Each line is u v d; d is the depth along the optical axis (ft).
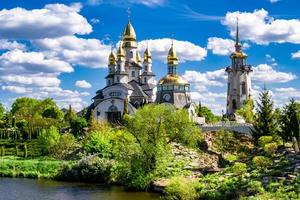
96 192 244.63
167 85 540.52
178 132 278.67
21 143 451.12
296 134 276.62
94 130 421.18
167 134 279.28
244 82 625.41
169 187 212.43
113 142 336.70
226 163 283.38
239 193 191.42
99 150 331.98
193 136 282.56
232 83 629.10
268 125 320.29
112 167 280.10
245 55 630.33
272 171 216.13
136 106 573.33
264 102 326.65
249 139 355.97
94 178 283.59
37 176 306.14
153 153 263.90
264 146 284.20
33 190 252.62
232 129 372.99
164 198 217.97
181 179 224.12
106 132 370.12
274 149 269.03
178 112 279.28
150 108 273.54
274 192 185.06
